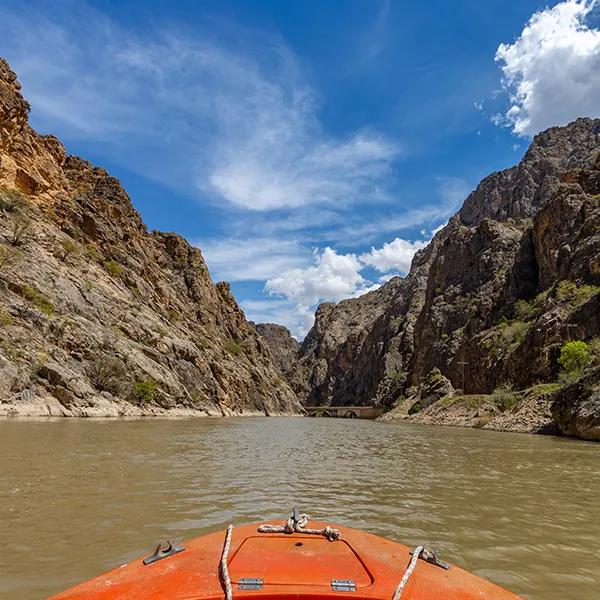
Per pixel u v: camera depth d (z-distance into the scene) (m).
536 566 6.54
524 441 30.80
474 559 6.81
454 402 72.38
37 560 6.30
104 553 6.63
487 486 13.02
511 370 67.50
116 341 63.97
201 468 15.28
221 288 173.25
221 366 105.56
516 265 96.75
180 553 4.29
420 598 3.44
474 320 101.12
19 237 62.19
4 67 80.25
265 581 3.49
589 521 9.09
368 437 36.34
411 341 185.25
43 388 43.22
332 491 11.94
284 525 5.06
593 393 33.09
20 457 15.48
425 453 22.73
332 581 3.53
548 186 181.38
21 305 50.50
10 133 79.06
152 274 105.31
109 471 13.48
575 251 74.75
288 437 34.88
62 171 92.94
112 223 97.56
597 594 5.59
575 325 57.53
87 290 68.31
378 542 4.75
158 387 65.31
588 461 19.31
